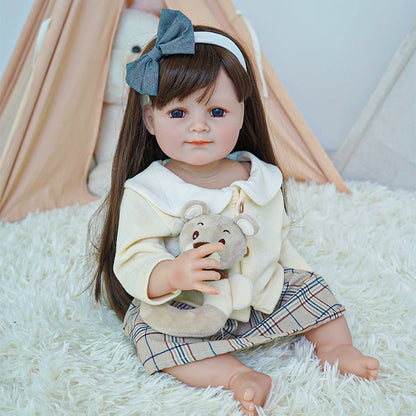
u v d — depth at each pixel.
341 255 1.33
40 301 1.06
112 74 1.71
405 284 1.17
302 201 1.66
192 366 0.81
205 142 0.91
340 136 2.34
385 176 2.01
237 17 1.65
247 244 0.93
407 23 2.15
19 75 1.70
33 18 1.63
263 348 0.93
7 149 1.56
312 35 2.20
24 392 0.80
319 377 0.83
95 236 1.18
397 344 0.94
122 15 1.71
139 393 0.80
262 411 0.75
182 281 0.80
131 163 1.03
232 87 0.91
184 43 0.88
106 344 0.93
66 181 1.71
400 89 1.92
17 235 1.40
